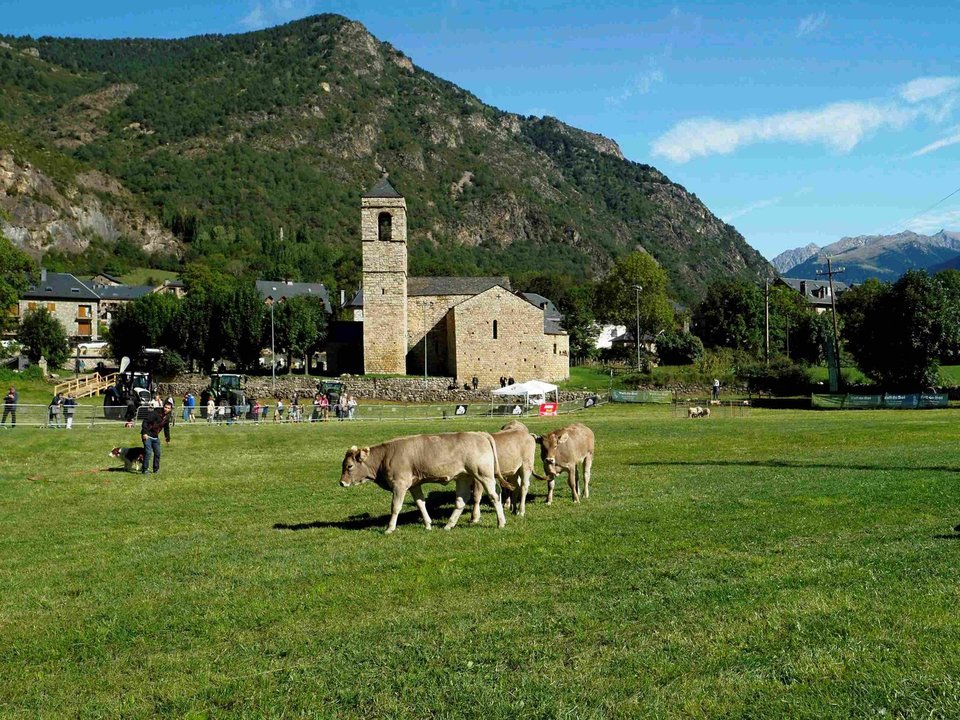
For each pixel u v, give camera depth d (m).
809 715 6.02
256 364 88.81
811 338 114.19
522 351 83.00
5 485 21.95
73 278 127.69
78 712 6.96
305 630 8.77
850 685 6.45
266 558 12.38
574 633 8.12
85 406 45.81
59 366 96.62
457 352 82.06
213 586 10.73
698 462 25.70
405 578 10.64
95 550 13.59
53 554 13.36
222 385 59.97
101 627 9.14
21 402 59.62
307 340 84.81
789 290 150.88
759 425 44.06
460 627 8.48
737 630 7.91
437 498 18.11
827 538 12.10
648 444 33.59
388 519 15.65
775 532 12.66
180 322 83.69
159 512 17.56
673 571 10.36
